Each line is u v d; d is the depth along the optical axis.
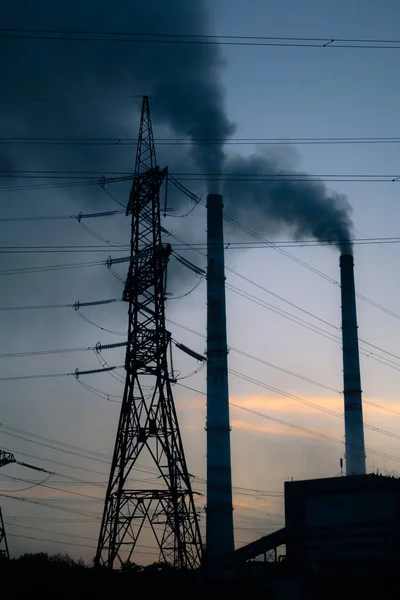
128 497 74.06
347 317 112.94
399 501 78.88
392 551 76.00
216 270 95.00
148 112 82.94
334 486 81.06
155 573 73.25
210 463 90.00
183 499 75.44
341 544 78.50
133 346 77.69
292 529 81.38
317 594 76.25
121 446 75.31
